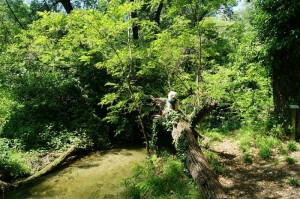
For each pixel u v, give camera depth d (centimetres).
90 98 1280
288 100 833
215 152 824
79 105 1303
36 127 1149
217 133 1012
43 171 928
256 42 987
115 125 1292
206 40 938
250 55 1116
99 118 1266
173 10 812
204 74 1036
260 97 1057
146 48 917
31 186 848
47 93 1262
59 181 877
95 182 855
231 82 1076
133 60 1000
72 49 1235
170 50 901
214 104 819
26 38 1259
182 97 1134
